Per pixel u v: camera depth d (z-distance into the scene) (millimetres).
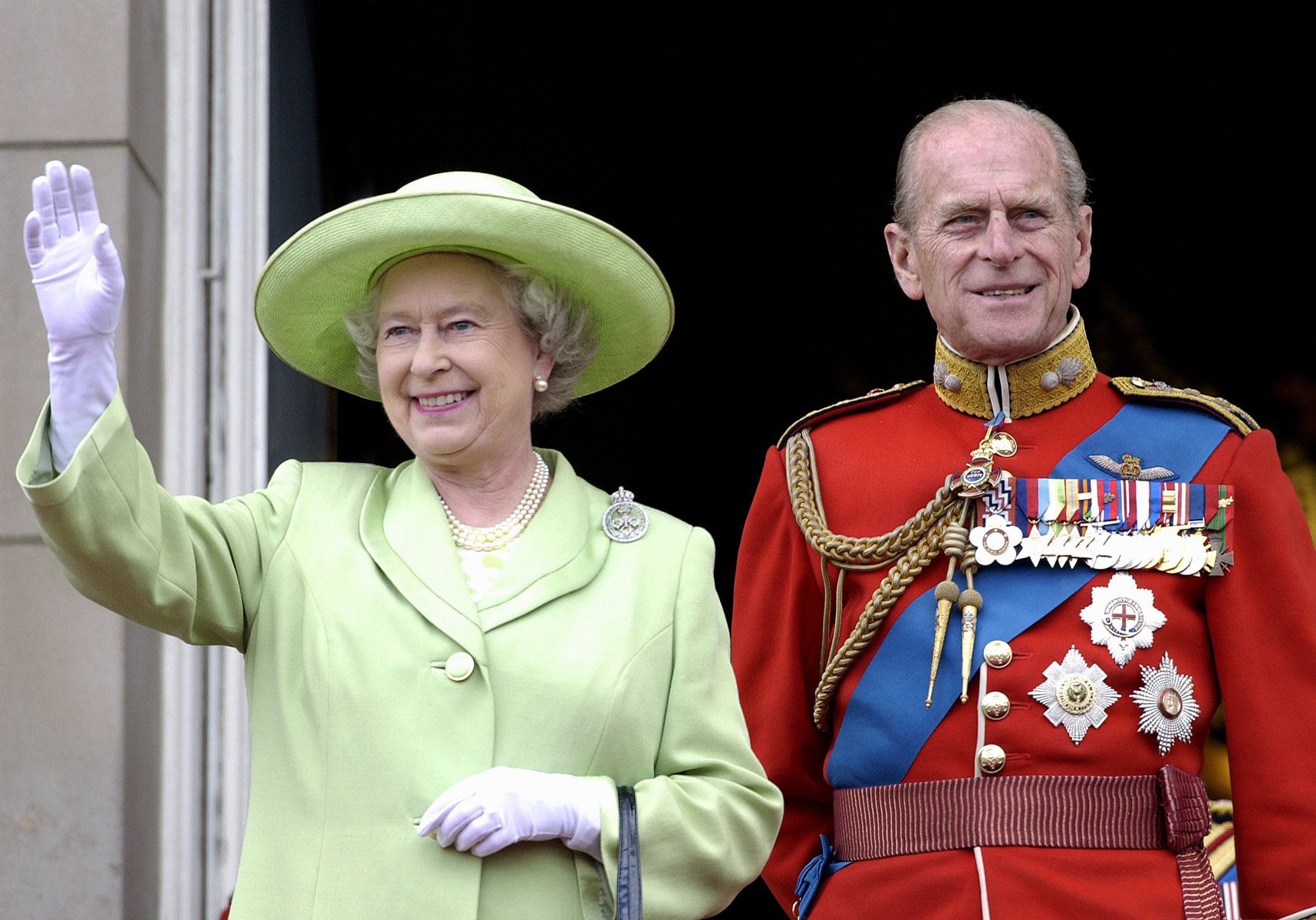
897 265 14055
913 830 12570
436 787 9961
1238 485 12930
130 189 16734
